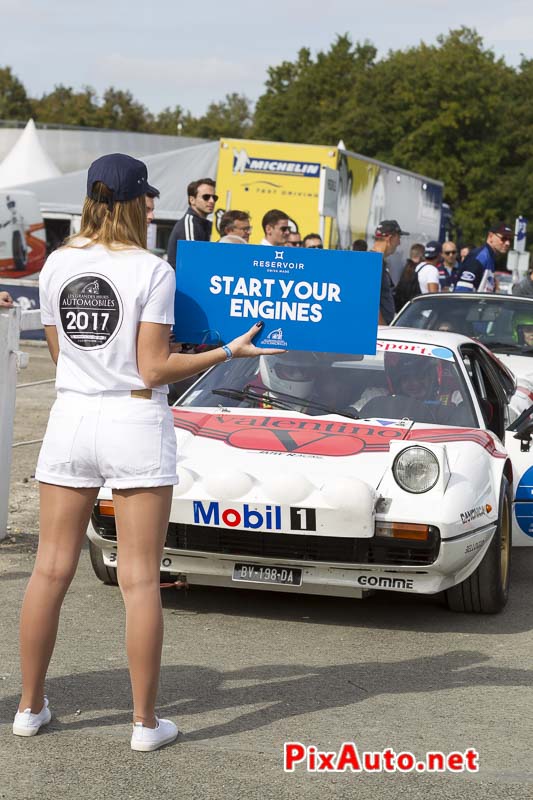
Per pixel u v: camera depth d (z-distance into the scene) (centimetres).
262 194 1950
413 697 484
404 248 2622
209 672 507
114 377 402
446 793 384
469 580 612
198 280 472
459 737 438
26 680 420
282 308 471
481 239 6925
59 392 415
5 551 714
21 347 2000
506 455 660
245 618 602
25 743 412
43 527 417
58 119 9456
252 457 597
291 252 468
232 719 446
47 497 414
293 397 686
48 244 2625
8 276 2242
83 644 538
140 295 398
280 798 374
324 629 587
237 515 564
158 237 2534
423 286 1609
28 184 2680
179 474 577
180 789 377
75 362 407
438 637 581
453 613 630
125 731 427
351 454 605
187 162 2552
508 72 7181
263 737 429
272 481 562
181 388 857
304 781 388
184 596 641
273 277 468
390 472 585
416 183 2684
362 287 471
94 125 9519
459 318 1155
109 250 404
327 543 565
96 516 595
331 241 1945
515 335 1131
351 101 7225
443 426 664
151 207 885
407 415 674
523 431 696
